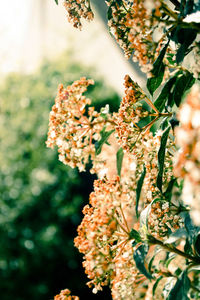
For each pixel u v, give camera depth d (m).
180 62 0.48
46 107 2.08
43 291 1.63
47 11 2.56
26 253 1.68
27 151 1.93
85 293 1.67
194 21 0.45
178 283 0.49
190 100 0.33
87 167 1.86
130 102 0.52
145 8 0.44
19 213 1.75
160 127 0.54
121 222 0.53
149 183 0.52
